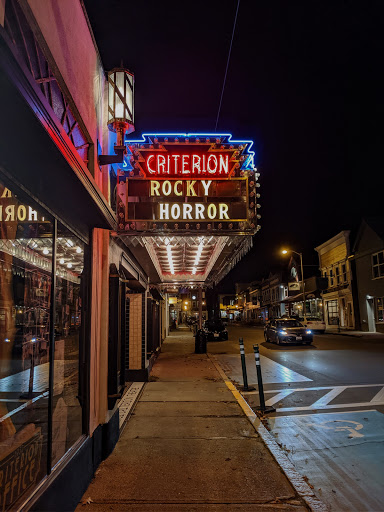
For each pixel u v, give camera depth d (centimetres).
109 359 539
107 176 585
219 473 484
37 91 234
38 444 348
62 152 292
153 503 411
